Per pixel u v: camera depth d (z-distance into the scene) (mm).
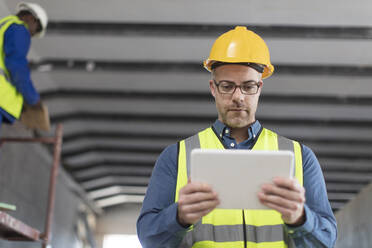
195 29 7301
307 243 1593
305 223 1514
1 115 3385
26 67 3316
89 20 7273
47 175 12195
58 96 10016
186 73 8609
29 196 10438
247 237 1665
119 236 20766
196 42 7816
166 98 10047
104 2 6836
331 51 7953
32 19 3689
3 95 3328
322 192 1737
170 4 6848
